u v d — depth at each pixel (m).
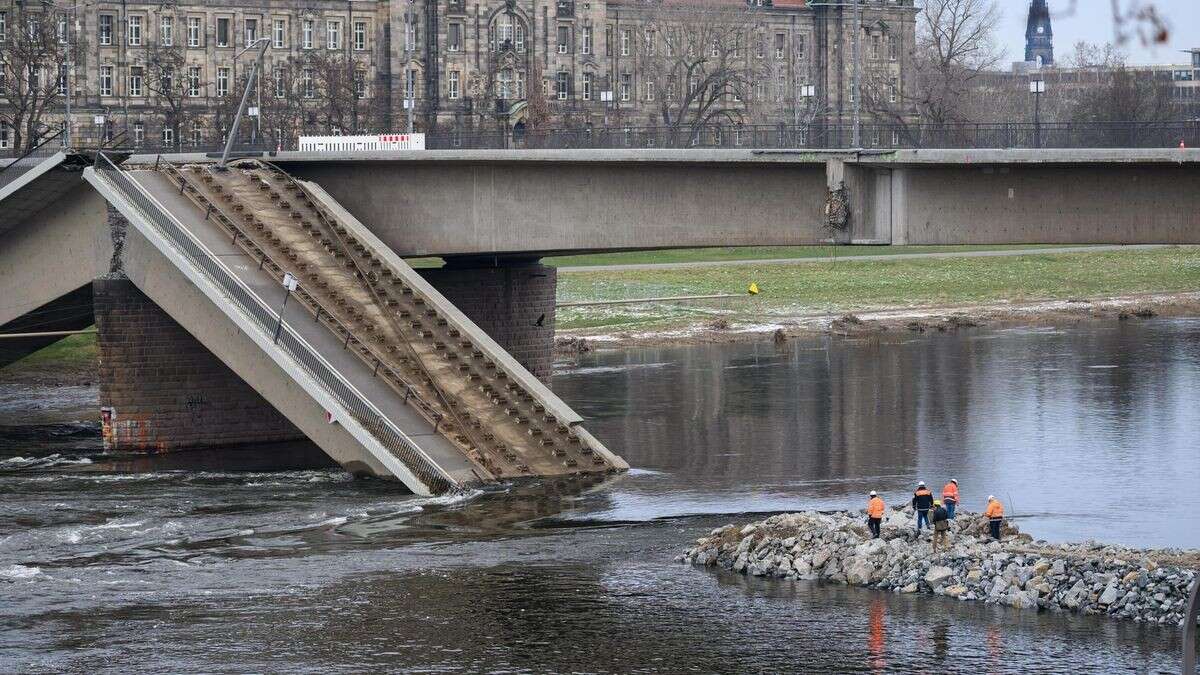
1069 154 112.75
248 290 122.81
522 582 93.00
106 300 133.25
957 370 173.62
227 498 114.81
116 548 101.56
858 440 135.00
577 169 135.50
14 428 147.25
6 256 139.75
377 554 99.31
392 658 80.62
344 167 143.25
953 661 78.75
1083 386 160.75
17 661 80.75
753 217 129.00
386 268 133.38
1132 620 84.31
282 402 122.38
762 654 80.44
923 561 92.06
